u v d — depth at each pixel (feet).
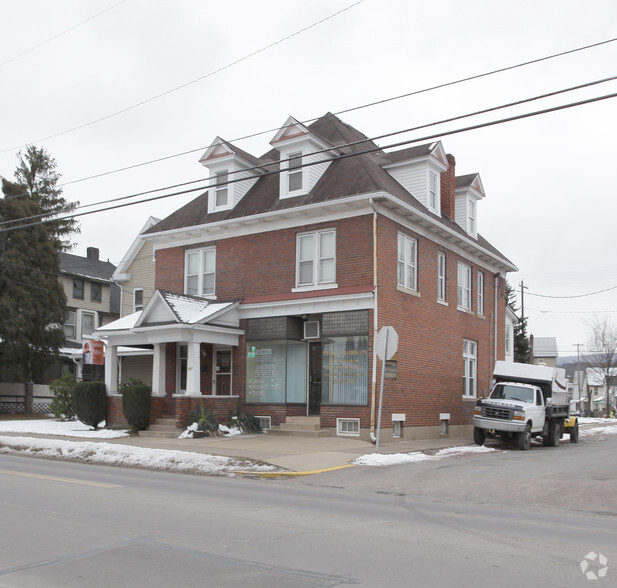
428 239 78.59
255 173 82.89
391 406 68.28
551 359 315.58
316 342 73.97
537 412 69.92
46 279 111.34
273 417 72.33
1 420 97.86
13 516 28.32
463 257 88.63
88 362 78.48
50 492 34.99
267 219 74.95
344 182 71.61
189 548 23.03
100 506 30.94
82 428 77.71
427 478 43.91
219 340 73.05
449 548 23.73
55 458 54.13
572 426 83.41
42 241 113.29
